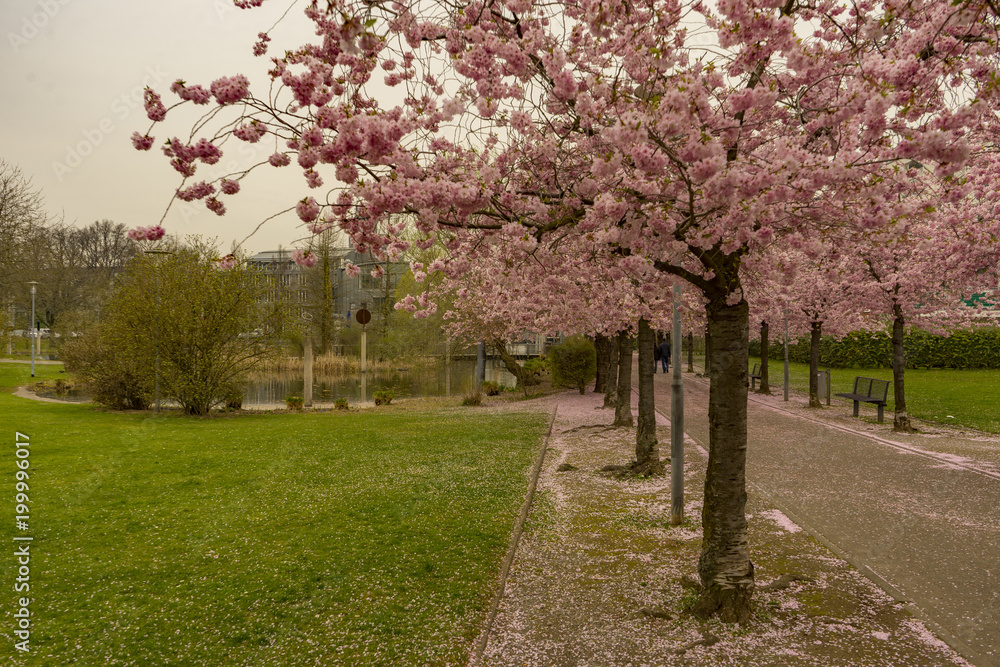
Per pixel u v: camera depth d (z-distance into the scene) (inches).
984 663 136.7
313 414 695.7
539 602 176.7
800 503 271.1
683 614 167.6
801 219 172.6
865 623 158.4
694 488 310.8
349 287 1680.6
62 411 692.7
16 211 1059.9
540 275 282.2
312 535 237.8
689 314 346.0
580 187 171.6
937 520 243.0
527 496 296.0
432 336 1170.0
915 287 467.2
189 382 677.3
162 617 167.8
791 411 615.5
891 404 658.2
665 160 143.6
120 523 255.6
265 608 173.0
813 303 637.3
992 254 382.9
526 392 915.4
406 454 412.8
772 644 149.1
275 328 740.0
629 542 228.2
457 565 204.7
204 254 695.7
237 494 304.5
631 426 513.0
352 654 147.3
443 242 257.9
